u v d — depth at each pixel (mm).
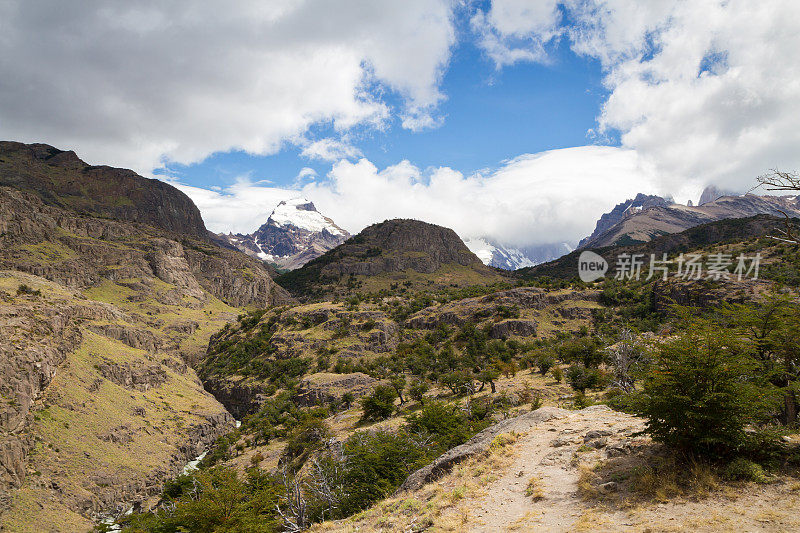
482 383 97062
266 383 175625
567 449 17922
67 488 89188
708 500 11719
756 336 21422
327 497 35812
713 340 13844
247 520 32969
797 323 20406
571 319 188250
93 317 188500
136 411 130125
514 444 20141
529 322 182000
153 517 63000
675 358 14406
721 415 13133
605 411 22703
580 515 12562
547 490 14867
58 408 108375
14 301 134625
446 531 13781
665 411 14062
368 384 148500
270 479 55438
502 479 16969
